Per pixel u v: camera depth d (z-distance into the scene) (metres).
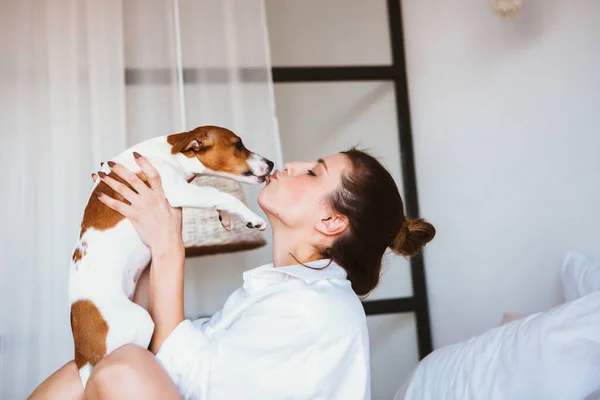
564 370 1.29
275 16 2.80
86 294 1.25
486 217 2.44
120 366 1.01
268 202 1.30
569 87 2.16
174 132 2.23
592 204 2.07
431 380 1.64
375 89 2.75
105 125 2.15
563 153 2.17
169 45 2.27
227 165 1.56
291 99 2.76
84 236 1.31
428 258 2.66
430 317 2.62
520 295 2.30
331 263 1.28
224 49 2.29
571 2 2.17
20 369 2.01
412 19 2.77
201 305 2.20
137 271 1.34
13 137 2.12
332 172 1.31
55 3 2.19
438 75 2.66
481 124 2.48
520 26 2.35
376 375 2.56
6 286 2.04
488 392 1.40
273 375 1.07
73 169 2.11
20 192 2.09
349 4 2.82
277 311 1.12
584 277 1.91
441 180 2.63
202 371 1.07
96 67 2.18
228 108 2.27
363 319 1.18
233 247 1.98
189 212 1.92
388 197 1.31
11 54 2.16
